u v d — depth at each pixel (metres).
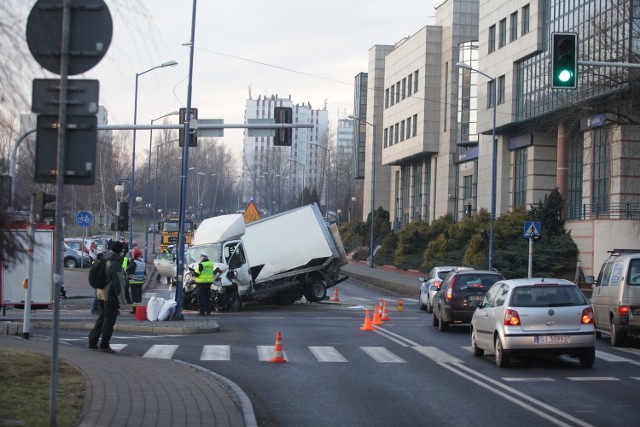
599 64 21.30
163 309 28.75
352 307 40.97
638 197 48.62
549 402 13.42
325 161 155.50
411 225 76.38
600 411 12.59
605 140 51.47
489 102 66.69
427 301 37.72
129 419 10.95
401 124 92.62
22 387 12.48
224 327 27.89
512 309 17.61
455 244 64.94
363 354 20.23
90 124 8.66
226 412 11.74
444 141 83.06
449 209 81.62
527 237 37.12
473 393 14.36
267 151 188.38
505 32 64.50
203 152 154.38
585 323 17.61
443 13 84.56
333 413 12.47
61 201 8.68
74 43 8.65
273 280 40.00
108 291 19.08
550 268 53.03
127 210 40.06
